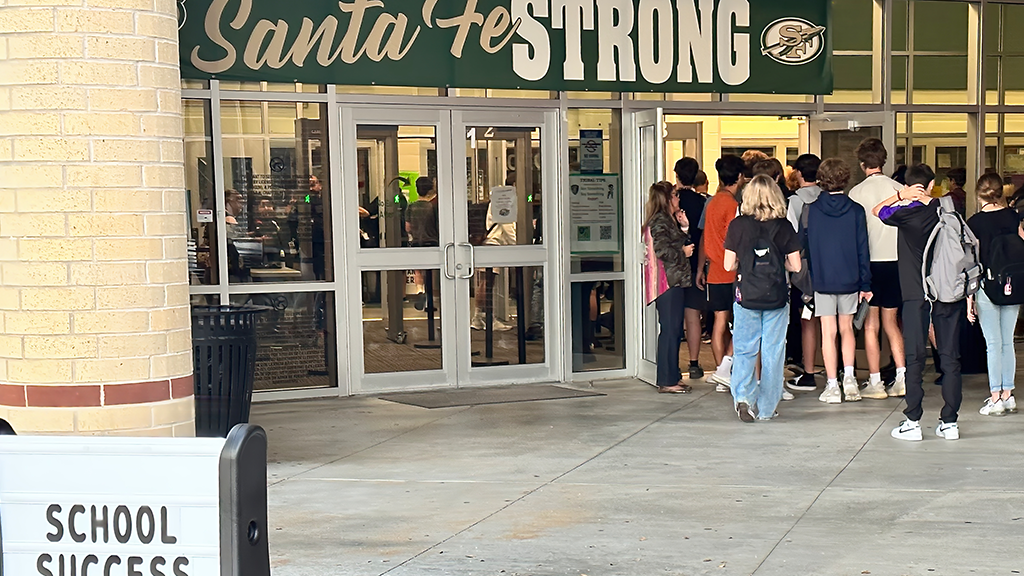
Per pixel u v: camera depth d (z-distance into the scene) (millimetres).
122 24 5934
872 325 9203
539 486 6504
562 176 10281
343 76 9344
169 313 6141
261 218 9422
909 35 11688
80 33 5852
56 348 5918
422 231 9898
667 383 9609
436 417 8711
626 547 5270
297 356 9562
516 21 9828
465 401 9367
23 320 5930
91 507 3176
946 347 7613
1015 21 12141
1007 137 12219
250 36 9039
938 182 11953
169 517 3141
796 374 10375
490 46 9766
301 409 9109
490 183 10086
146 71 6016
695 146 14578
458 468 7004
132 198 5984
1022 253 8211
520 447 7594
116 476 3158
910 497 6125
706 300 10180
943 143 11938
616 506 6027
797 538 5375
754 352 8258
